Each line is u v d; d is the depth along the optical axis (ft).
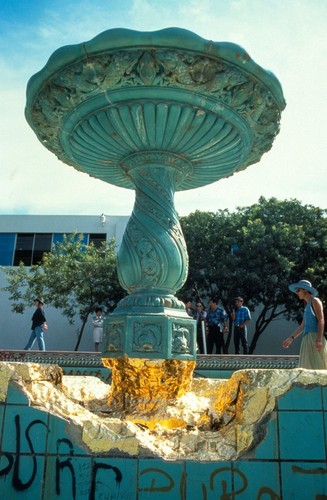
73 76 11.82
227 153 14.17
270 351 67.26
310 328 16.11
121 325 12.33
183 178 14.61
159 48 11.11
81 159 14.93
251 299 61.52
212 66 11.48
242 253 60.64
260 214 65.00
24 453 8.71
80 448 8.67
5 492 8.52
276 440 8.73
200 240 61.93
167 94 11.92
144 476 8.49
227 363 26.30
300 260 61.31
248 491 8.42
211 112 12.51
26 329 72.13
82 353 27.25
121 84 11.80
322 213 64.34
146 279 12.95
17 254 77.36
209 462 8.57
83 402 12.48
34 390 9.37
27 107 13.61
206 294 62.75
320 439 8.73
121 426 9.02
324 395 8.97
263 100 12.71
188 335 12.66
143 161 13.76
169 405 11.73
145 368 11.89
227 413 10.32
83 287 61.16
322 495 8.43
